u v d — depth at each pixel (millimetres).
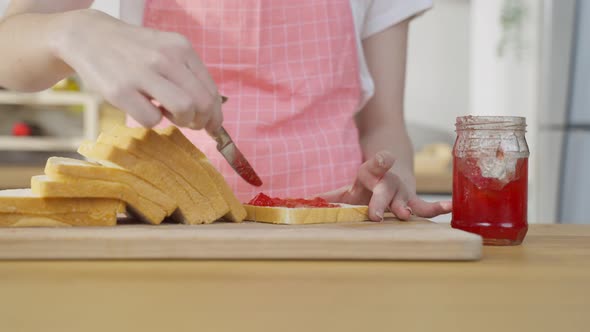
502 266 787
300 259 812
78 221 899
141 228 871
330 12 1242
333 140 1237
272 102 1226
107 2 2418
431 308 637
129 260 803
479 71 2938
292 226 915
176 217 968
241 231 838
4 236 802
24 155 2688
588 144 1950
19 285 697
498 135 901
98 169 900
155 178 917
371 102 1345
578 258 827
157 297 662
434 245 809
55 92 2566
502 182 896
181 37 873
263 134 1214
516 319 613
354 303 648
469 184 910
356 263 797
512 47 2756
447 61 3096
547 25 2424
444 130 3113
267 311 627
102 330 586
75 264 783
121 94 841
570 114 2092
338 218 979
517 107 2740
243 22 1206
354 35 1267
